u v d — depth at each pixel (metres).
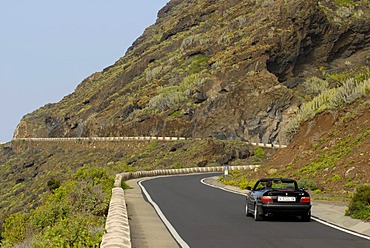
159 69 146.00
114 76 174.88
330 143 41.44
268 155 91.69
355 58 118.44
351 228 19.06
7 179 136.88
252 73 110.75
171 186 44.47
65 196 26.73
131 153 113.06
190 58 140.25
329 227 19.27
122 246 12.12
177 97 120.81
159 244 15.65
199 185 46.09
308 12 117.69
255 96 105.06
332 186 32.81
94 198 25.98
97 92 168.62
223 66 118.56
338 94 46.66
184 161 90.62
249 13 143.25
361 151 35.69
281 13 122.25
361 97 44.38
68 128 159.50
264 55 113.25
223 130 103.75
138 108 130.75
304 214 20.72
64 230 14.25
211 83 115.94
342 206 25.31
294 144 48.00
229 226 19.56
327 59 117.69
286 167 43.41
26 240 17.38
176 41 160.88
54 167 127.88
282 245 15.26
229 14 152.38
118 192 28.12
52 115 178.00
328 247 14.89
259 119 101.06
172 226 19.56
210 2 176.38
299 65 116.12
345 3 128.12
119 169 81.50
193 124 111.12
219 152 90.62
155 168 90.69
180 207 26.92
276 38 116.12
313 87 108.12
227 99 108.12
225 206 27.48
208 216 22.89
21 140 164.25
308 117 49.91
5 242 17.55
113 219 16.55
